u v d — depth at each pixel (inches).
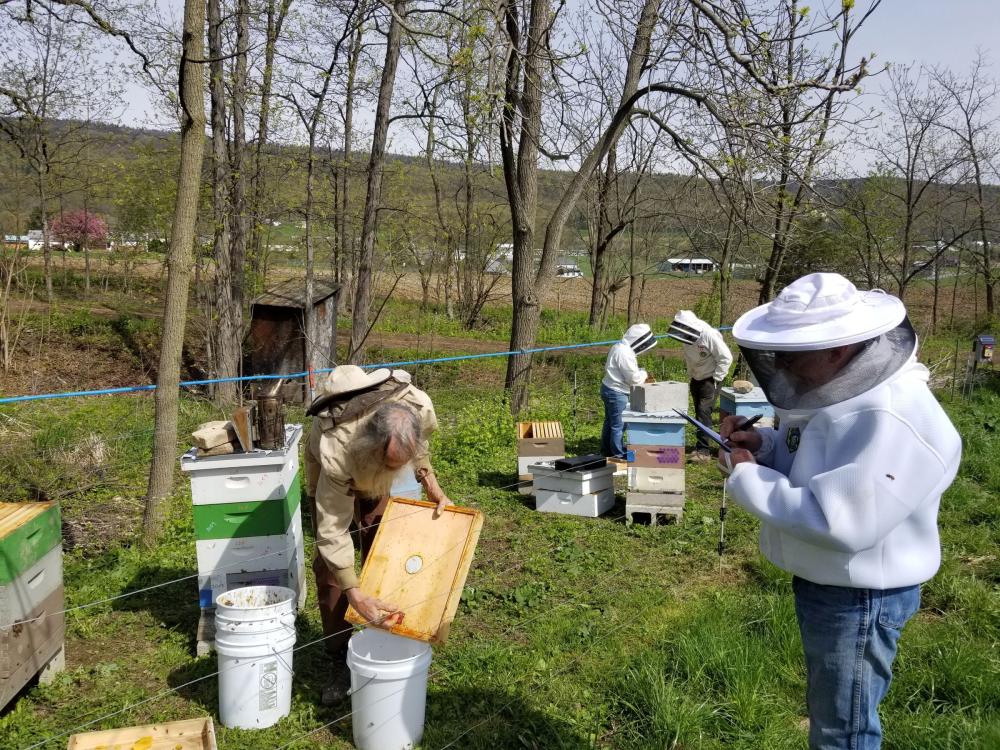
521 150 425.7
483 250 941.8
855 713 100.0
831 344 90.2
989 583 207.9
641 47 402.0
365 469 130.1
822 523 92.3
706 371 346.6
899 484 90.0
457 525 137.9
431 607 132.8
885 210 799.1
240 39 507.2
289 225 658.2
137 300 805.9
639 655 167.3
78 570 214.7
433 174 804.0
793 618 176.4
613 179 840.3
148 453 332.5
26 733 139.6
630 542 247.6
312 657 168.1
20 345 570.6
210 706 149.9
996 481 297.3
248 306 600.4
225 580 167.2
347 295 823.1
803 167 329.4
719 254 689.0
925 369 97.1
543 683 158.9
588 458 282.4
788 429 108.0
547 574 219.5
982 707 147.1
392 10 240.8
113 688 155.5
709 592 203.6
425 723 143.9
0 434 358.9
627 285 1413.6
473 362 645.3
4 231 608.4
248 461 162.2
